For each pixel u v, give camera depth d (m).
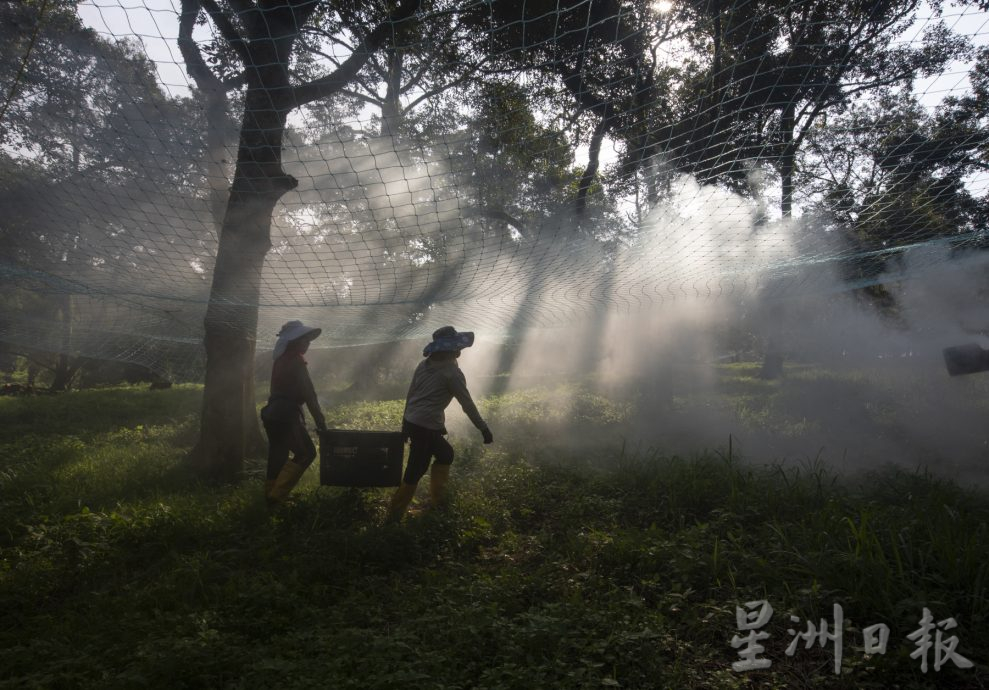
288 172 4.60
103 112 4.04
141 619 3.74
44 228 5.05
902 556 3.93
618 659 3.13
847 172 4.93
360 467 5.57
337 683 2.90
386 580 4.34
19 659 3.26
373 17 4.49
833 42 3.91
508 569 4.34
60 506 6.18
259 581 4.23
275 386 6.02
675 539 4.55
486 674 3.00
